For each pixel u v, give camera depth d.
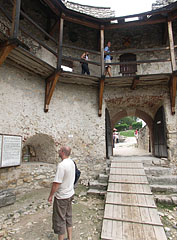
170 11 4.89
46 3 4.98
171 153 5.22
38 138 5.13
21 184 4.37
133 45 6.84
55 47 6.38
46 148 5.39
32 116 4.76
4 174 3.95
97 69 6.86
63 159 2.41
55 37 6.43
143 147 11.70
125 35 6.95
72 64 6.64
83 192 4.48
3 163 3.83
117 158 6.18
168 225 2.85
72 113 5.63
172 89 5.14
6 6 5.06
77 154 5.48
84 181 5.29
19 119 4.40
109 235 2.40
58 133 5.29
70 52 6.68
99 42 6.84
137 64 6.71
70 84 5.77
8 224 2.83
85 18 5.19
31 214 3.22
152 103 6.38
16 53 3.85
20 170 4.38
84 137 5.62
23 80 4.64
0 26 4.77
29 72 4.76
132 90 5.88
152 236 2.35
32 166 4.73
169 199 3.71
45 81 5.29
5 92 4.12
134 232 2.44
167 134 5.43
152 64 6.58
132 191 3.57
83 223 2.92
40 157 5.56
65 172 2.24
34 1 5.86
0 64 3.71
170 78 5.10
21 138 4.37
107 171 5.07
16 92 4.40
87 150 5.57
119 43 6.93
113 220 2.75
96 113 5.84
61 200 2.20
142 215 2.82
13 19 3.54
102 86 5.27
